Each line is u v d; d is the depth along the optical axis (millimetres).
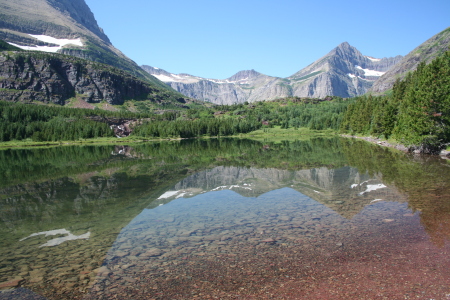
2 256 11195
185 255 10531
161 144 109562
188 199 20484
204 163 43938
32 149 93625
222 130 172000
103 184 27906
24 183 29750
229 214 15984
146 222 15117
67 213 17781
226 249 10922
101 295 8078
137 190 24500
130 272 9383
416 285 7918
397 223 13062
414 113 47812
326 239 11523
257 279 8547
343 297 7445
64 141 134125
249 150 68625
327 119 177625
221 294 7797
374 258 9688
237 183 26172
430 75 43406
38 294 8281
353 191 20562
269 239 11789
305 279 8453
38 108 175750
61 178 32344
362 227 12766
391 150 52875
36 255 11219
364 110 106125
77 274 9430
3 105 170000
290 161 42219
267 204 17969
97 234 13500
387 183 22609
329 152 53875
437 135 42906
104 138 144625
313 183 24562
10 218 16922
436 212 14430
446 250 10070
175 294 7898
